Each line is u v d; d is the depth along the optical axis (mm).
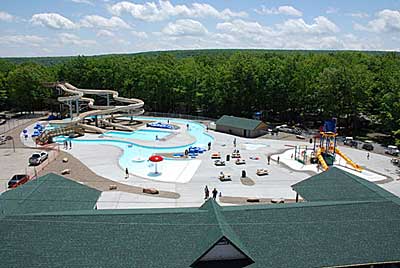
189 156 64938
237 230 26531
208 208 29172
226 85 105625
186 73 117812
